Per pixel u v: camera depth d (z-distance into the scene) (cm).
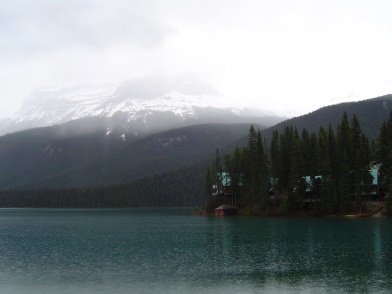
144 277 5172
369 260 5912
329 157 14650
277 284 4772
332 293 4409
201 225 11900
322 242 7588
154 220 15362
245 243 7725
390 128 14050
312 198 14300
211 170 18375
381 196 14012
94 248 7612
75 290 4678
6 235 10212
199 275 5228
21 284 4950
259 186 15375
